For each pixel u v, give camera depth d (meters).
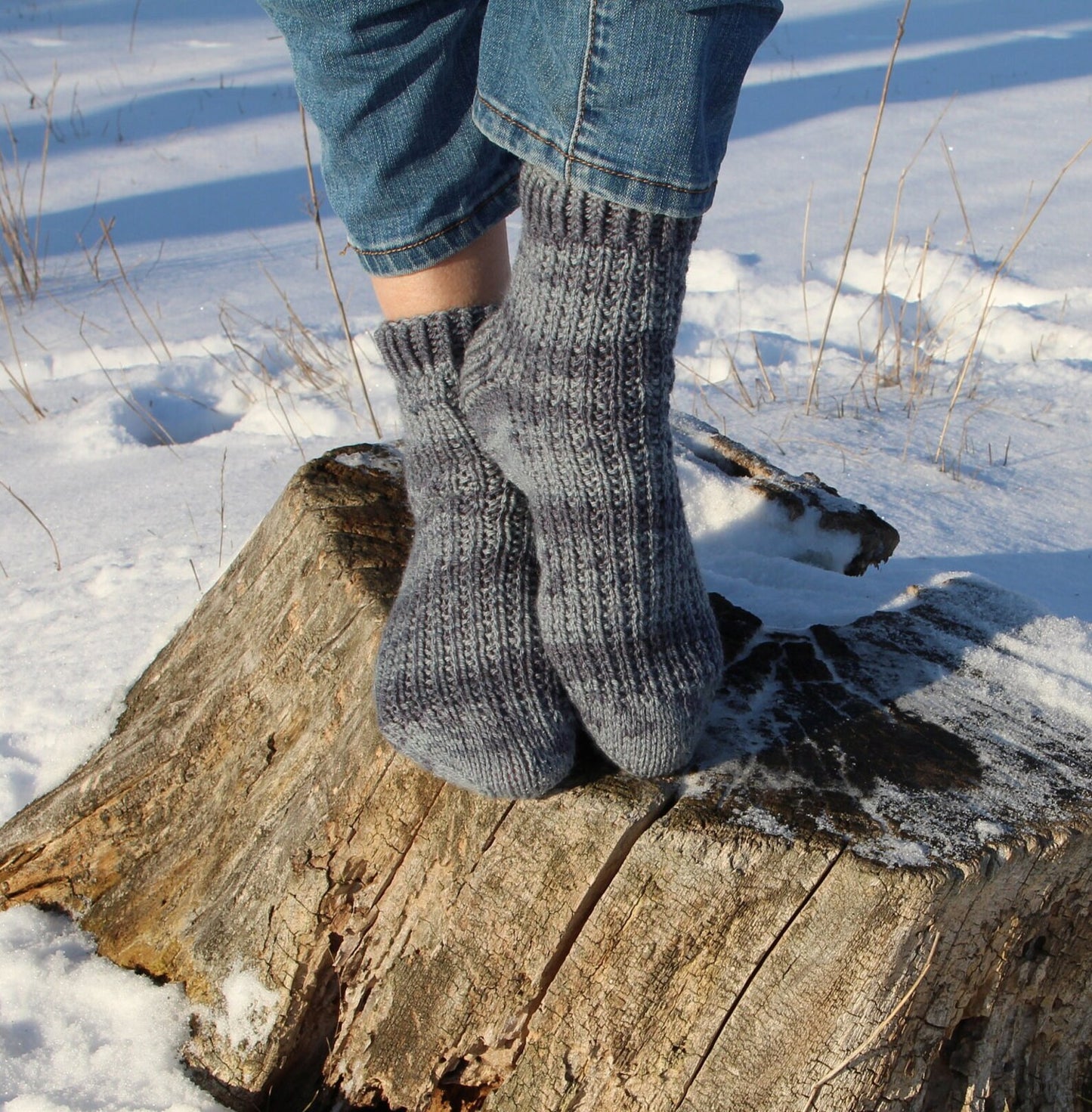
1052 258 4.36
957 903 1.03
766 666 1.30
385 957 1.27
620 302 1.01
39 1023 1.37
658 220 0.98
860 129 6.67
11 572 2.37
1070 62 8.44
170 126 7.20
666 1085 1.12
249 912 1.33
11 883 1.55
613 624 1.07
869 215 5.03
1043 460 2.88
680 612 1.11
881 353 3.61
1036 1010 1.21
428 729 1.11
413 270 1.21
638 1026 1.12
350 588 1.36
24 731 1.83
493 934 1.17
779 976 1.07
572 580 1.09
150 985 1.40
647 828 1.10
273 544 1.57
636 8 0.91
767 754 1.16
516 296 1.08
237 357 3.60
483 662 1.13
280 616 1.46
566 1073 1.16
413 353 1.20
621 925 1.11
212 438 3.10
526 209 1.03
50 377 3.66
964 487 2.72
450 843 1.20
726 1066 1.10
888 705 1.24
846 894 1.02
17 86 8.44
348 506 1.53
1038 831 1.06
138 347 3.75
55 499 2.72
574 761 1.14
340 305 2.68
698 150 0.96
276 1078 1.31
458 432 1.19
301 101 1.22
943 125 6.68
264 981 1.31
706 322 3.96
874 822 1.07
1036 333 3.66
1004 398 3.28
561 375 1.05
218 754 1.49
